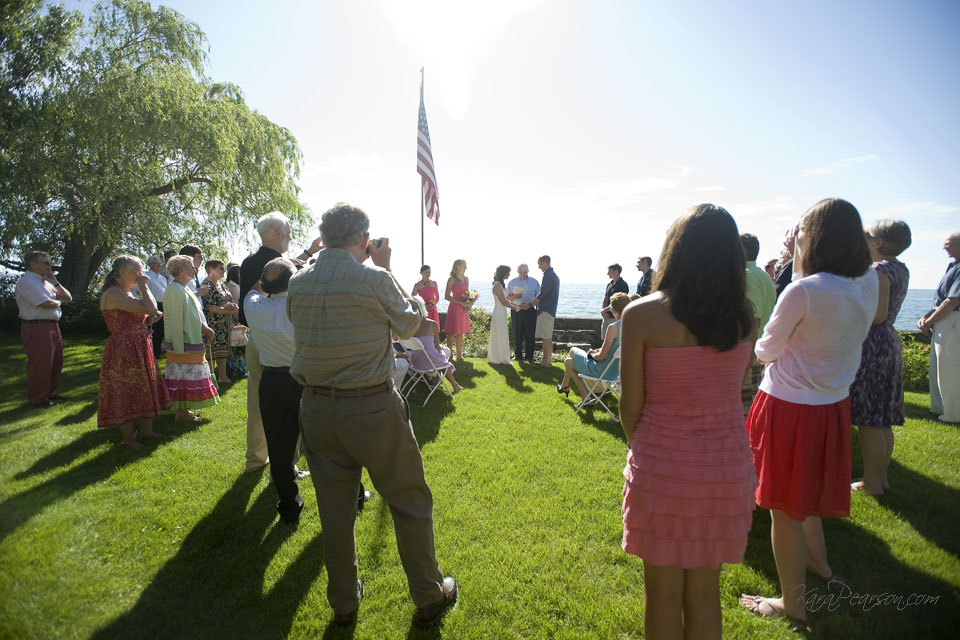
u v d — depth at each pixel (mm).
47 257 3957
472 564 2461
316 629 1999
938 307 4730
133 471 3289
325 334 1836
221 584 2232
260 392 2775
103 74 6832
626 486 1647
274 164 12609
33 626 1640
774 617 2055
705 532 1510
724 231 1457
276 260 2795
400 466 2000
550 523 2869
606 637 1953
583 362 5434
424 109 8578
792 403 2016
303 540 2660
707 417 1519
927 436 4250
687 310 1435
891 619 1982
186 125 9695
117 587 2000
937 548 2500
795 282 2006
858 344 1989
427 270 8141
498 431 4609
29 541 1937
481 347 9992
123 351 3764
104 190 6027
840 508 2029
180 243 11336
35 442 2865
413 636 1979
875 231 3096
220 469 3545
